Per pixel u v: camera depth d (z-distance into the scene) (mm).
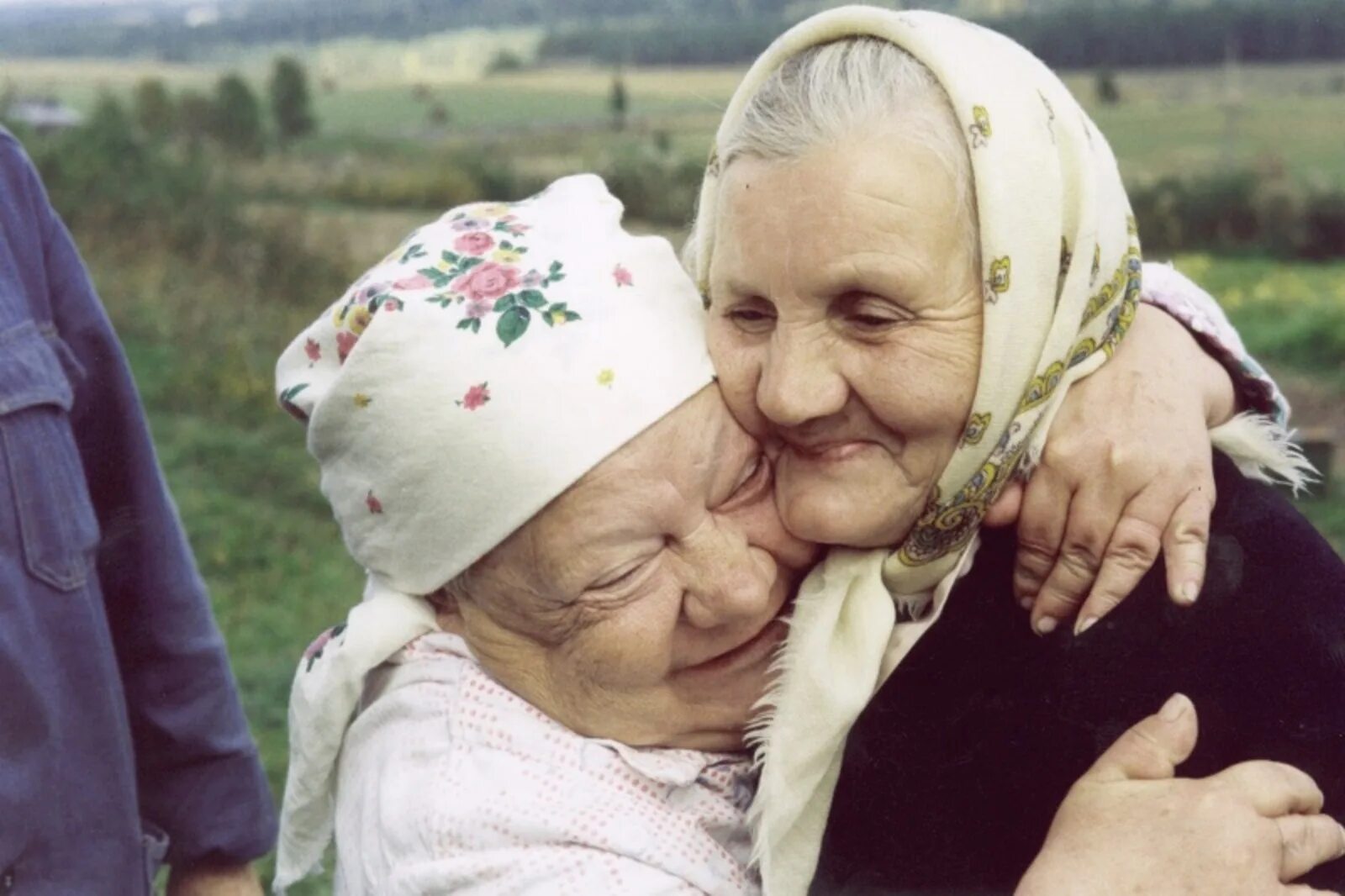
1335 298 16312
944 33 1489
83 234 14492
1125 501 1510
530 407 1570
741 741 1712
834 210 1435
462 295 1641
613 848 1553
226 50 42250
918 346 1454
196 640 2455
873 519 1539
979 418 1460
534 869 1535
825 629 1605
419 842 1603
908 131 1440
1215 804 1456
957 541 1560
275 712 5855
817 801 1653
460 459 1587
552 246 1698
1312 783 1498
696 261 1778
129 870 2191
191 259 14438
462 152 28828
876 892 1671
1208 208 21172
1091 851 1455
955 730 1613
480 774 1620
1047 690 1572
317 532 8422
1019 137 1444
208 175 16500
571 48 45812
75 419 2303
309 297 14281
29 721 2033
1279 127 28141
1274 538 1607
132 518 2377
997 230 1422
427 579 1692
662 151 23547
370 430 1651
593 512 1570
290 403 1752
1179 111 30094
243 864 2561
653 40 37250
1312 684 1548
